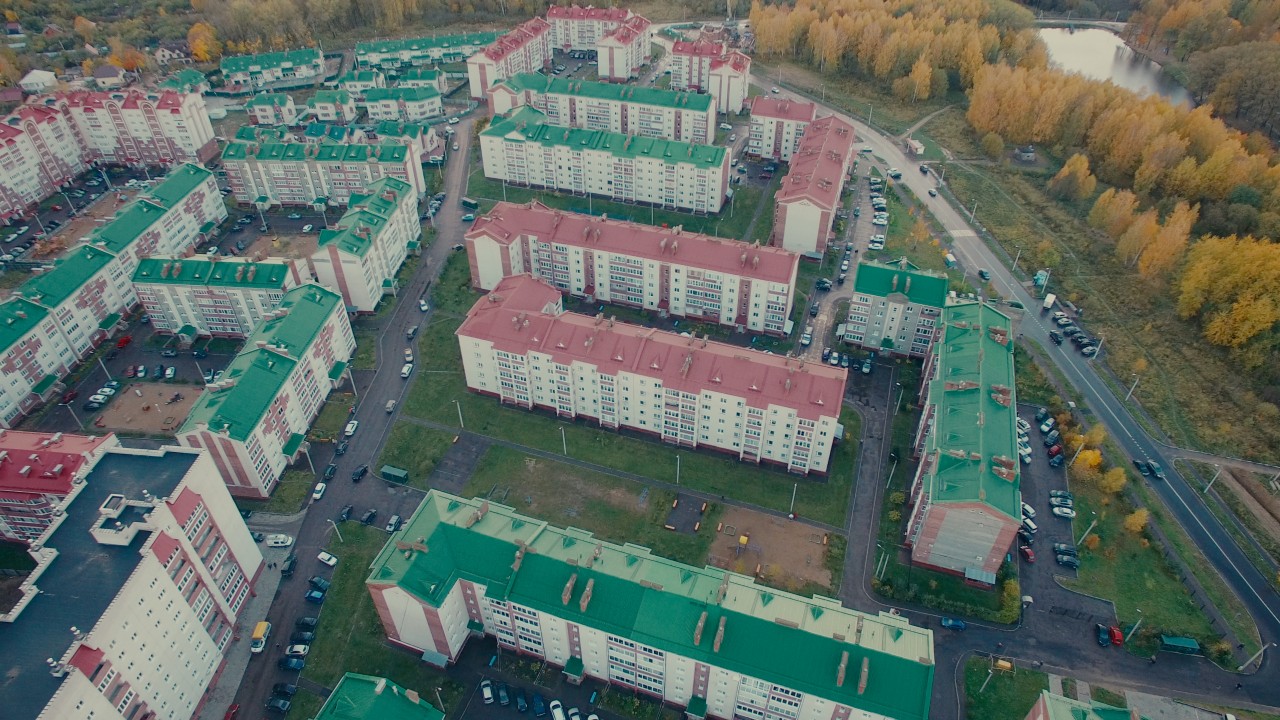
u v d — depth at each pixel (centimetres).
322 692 13688
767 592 12962
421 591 13025
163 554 12469
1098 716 11169
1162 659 14125
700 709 13138
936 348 18588
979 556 14988
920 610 14950
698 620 12569
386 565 13362
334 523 16550
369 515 16612
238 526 14725
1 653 10900
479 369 19325
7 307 19262
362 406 19475
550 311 19975
